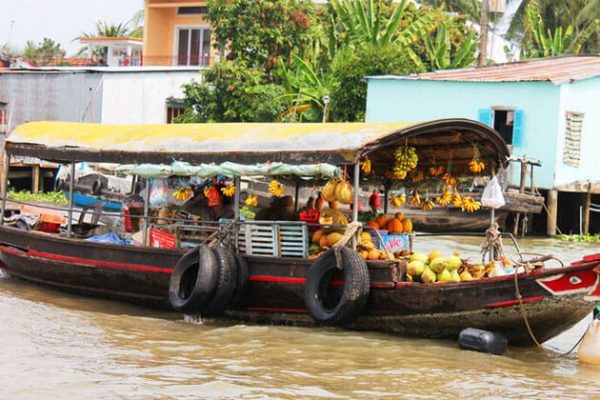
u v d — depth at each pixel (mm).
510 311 11258
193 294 12484
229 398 9328
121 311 13938
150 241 14258
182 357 10961
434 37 41469
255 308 12992
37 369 10148
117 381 9797
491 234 13438
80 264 14633
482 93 29219
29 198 31906
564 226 31469
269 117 32906
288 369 10516
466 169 13906
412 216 27047
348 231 11984
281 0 33406
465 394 9797
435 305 11703
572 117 28578
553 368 11117
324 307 12234
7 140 15891
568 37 39875
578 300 10844
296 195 14891
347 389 9781
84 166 24844
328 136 12500
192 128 14305
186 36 42344
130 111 36312
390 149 13508
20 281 16297
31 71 37094
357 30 35156
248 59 33906
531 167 26000
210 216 14367
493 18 41188
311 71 33656
